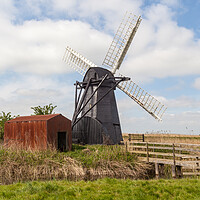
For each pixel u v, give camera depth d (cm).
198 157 1242
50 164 1305
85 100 2402
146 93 2427
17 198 674
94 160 1393
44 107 2322
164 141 2225
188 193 750
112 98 2383
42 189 760
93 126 2192
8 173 1165
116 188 800
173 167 1262
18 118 1875
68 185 857
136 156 1516
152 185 831
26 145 1664
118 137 2284
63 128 1730
